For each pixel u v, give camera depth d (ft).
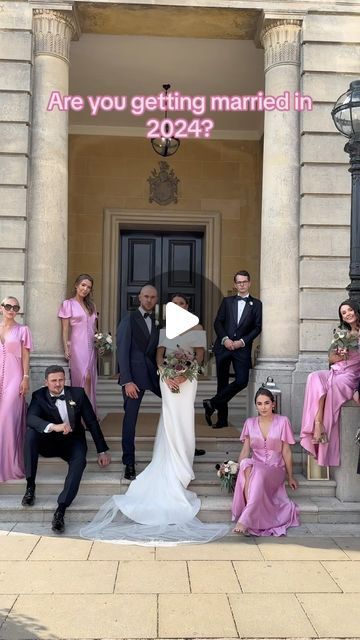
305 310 22.98
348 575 14.48
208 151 37.47
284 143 23.32
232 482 18.79
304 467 20.86
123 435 19.97
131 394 19.72
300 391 22.50
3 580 14.02
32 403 19.12
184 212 37.22
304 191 23.11
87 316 21.91
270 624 12.03
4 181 22.49
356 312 19.03
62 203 23.15
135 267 38.78
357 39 23.57
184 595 13.30
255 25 24.67
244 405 30.99
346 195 23.21
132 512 17.94
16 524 18.12
